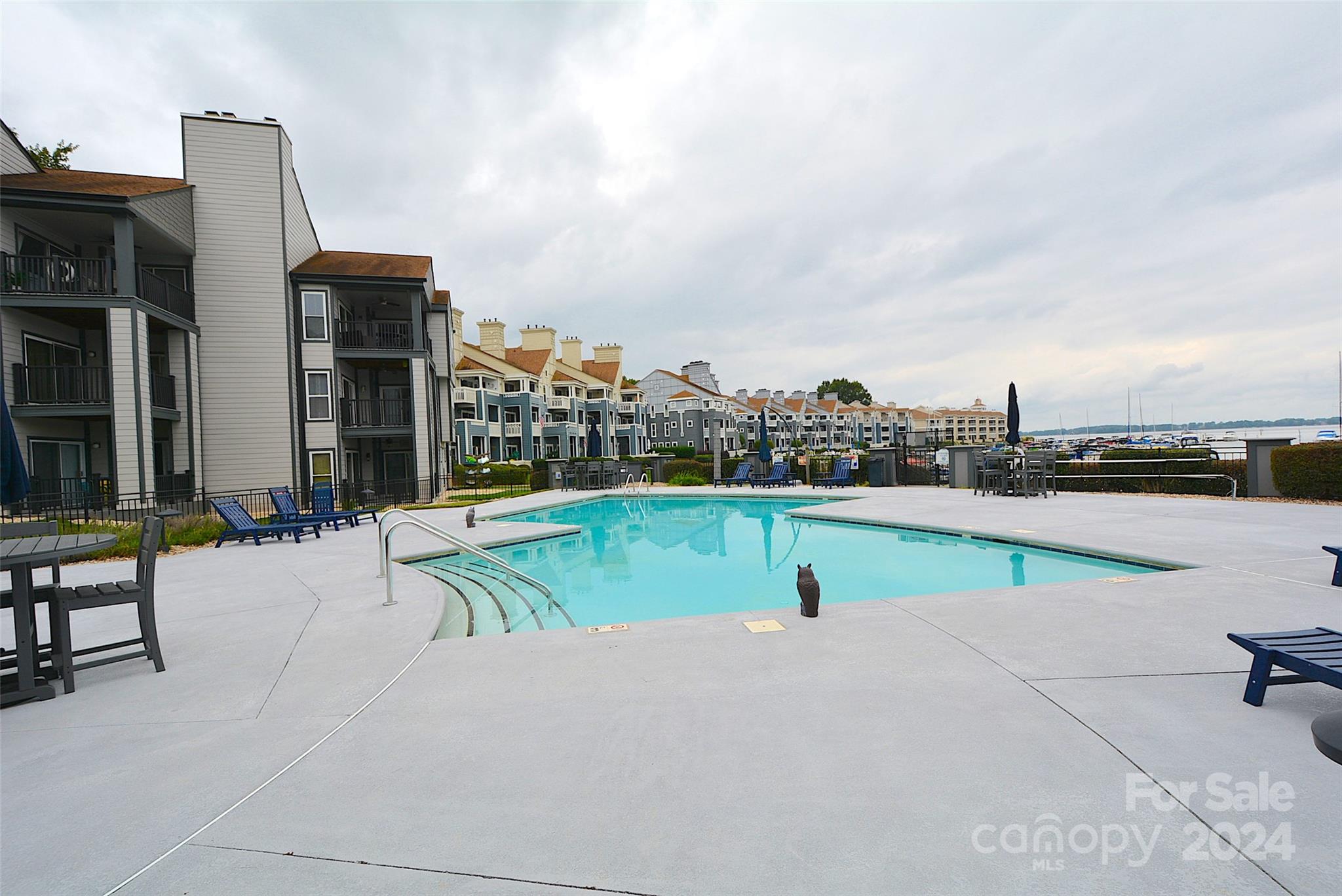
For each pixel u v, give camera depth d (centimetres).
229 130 1862
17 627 327
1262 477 1208
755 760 234
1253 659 299
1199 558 605
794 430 7450
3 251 1361
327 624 471
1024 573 707
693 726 265
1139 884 159
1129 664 325
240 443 1870
